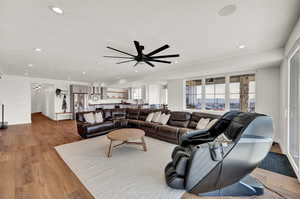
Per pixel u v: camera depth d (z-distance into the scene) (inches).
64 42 105.7
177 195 70.0
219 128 101.3
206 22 79.3
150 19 76.2
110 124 186.1
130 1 61.6
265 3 63.1
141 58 108.9
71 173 90.2
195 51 128.1
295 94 100.3
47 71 215.2
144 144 128.6
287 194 69.7
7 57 142.3
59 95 307.1
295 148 97.6
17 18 73.6
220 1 61.9
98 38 99.3
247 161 66.8
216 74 195.5
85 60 156.3
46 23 79.0
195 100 221.1
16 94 249.9
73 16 72.7
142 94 395.2
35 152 123.7
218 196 69.2
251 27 84.9
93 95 356.5
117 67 193.0
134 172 91.4
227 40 104.0
